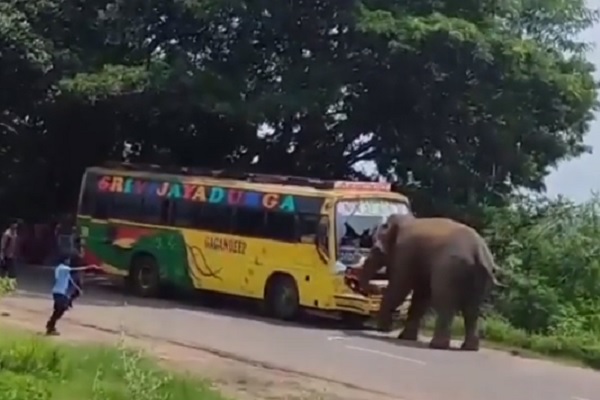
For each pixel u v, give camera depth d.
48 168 35.88
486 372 19.50
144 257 28.62
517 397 16.92
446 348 22.33
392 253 23.59
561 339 23.45
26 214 36.78
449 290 22.45
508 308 26.75
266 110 29.33
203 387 14.61
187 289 27.88
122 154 34.88
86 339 19.11
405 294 23.47
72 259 27.39
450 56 29.39
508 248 28.66
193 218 27.56
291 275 25.23
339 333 23.41
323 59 30.58
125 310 24.81
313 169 32.62
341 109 31.34
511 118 31.16
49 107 32.69
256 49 31.27
